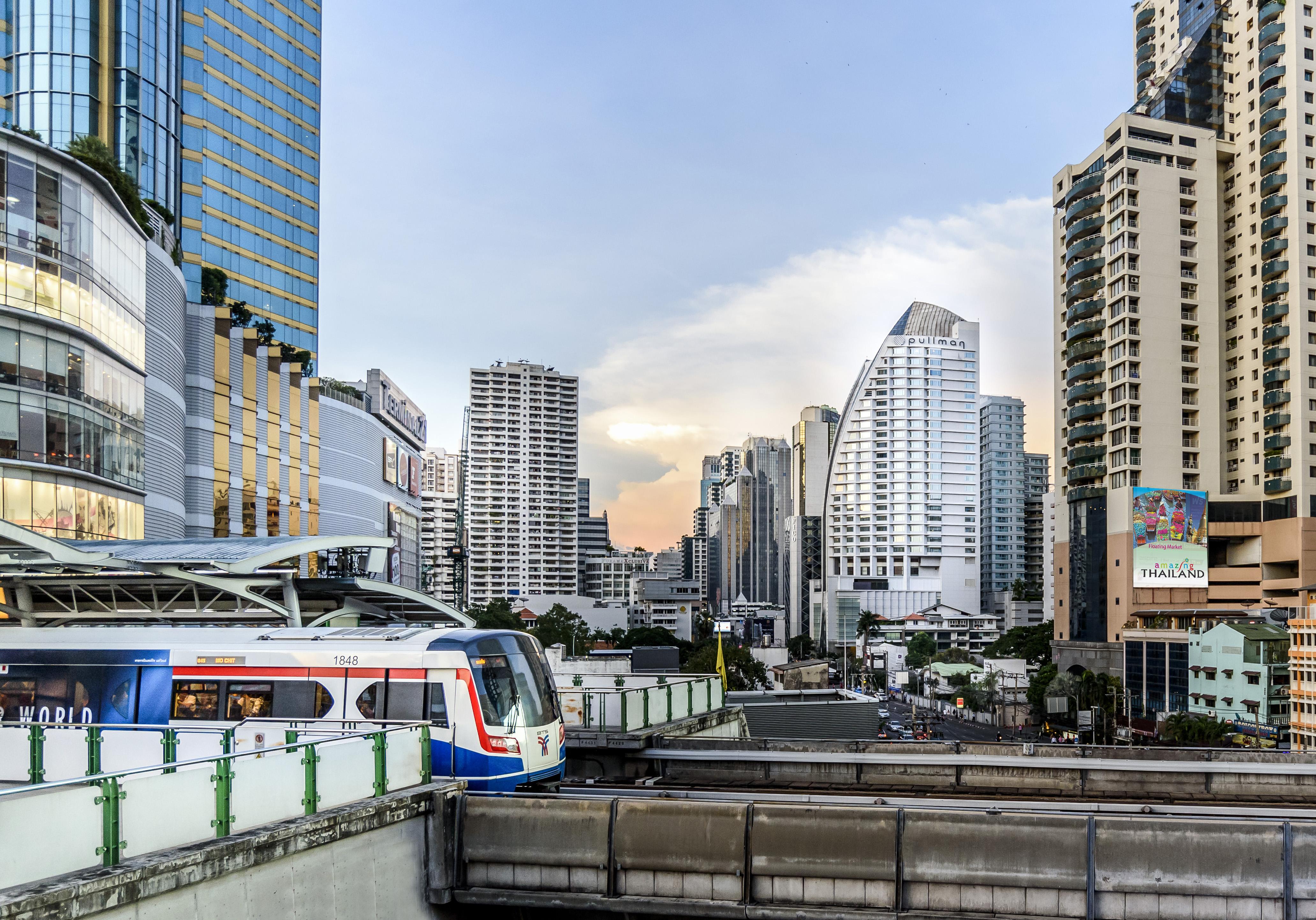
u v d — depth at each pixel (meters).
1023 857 12.38
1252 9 120.06
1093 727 99.50
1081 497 122.31
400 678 16.02
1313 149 113.81
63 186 35.22
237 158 81.25
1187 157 121.12
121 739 15.28
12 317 33.19
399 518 100.62
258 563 20.80
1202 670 99.25
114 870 9.11
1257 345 117.88
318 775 12.01
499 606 158.50
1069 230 127.56
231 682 16.64
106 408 38.69
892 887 12.62
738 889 12.98
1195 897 12.05
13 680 17.36
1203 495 114.69
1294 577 113.62
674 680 25.89
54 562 18.73
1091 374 124.56
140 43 64.25
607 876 13.34
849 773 20.06
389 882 12.71
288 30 88.25
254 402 64.81
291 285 87.31
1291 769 18.05
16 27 60.69
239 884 10.41
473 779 15.38
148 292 47.62
